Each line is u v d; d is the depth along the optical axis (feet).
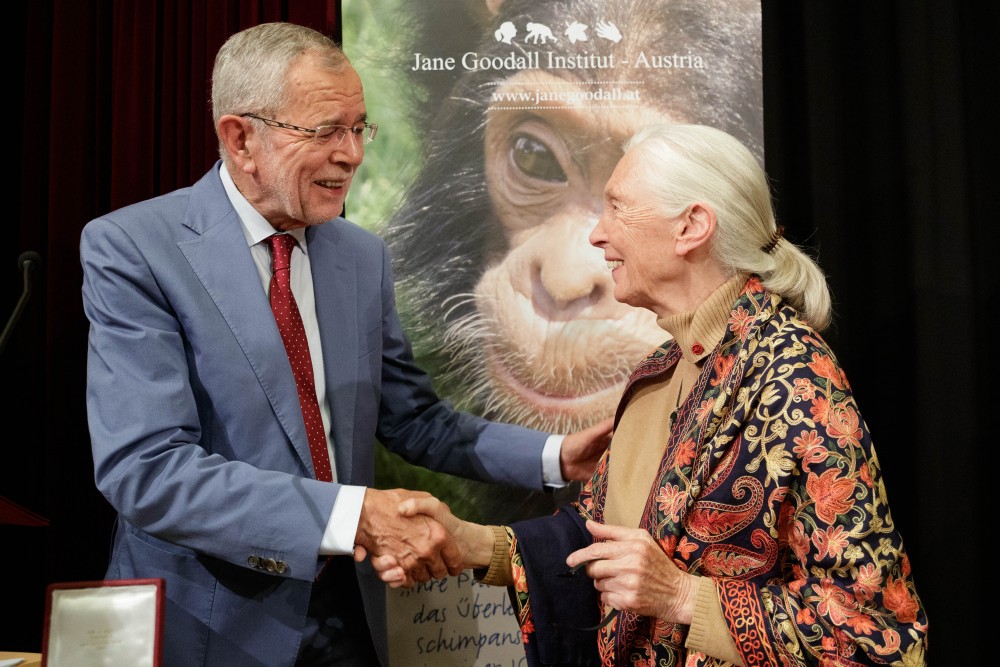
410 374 6.26
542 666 5.04
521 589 5.12
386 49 6.37
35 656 5.29
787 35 7.58
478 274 6.37
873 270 7.53
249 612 5.03
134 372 4.93
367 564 5.46
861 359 7.51
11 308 7.52
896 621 4.19
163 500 4.78
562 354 6.38
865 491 4.23
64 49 7.31
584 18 6.40
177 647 4.98
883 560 4.20
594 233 4.91
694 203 4.58
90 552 7.24
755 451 4.35
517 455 6.06
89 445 7.26
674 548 4.46
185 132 7.31
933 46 7.38
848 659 4.11
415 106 6.36
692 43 6.42
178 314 5.11
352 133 5.22
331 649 5.34
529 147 6.37
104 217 5.27
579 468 6.06
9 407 7.49
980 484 7.39
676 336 4.81
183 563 5.07
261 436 5.12
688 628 4.41
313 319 5.57
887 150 7.54
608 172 6.38
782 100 7.55
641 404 5.22
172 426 4.89
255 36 5.20
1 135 7.56
